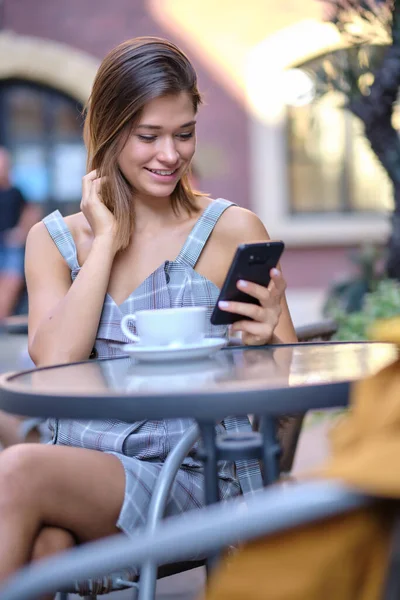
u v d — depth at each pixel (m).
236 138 12.14
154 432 2.31
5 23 12.11
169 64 2.47
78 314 2.44
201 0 12.04
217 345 2.12
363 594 1.17
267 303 2.29
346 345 2.34
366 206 12.37
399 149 5.86
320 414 5.85
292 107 12.27
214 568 1.84
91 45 12.10
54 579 1.18
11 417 3.61
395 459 1.14
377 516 1.16
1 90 12.37
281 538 1.18
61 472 1.97
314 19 11.87
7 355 10.76
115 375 1.95
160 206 2.63
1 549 1.85
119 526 2.02
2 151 10.68
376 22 5.34
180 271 2.56
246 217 2.64
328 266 12.24
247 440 1.80
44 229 2.72
